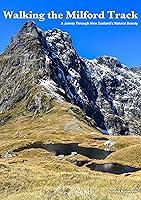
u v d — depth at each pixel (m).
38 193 24.94
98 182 54.34
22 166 72.88
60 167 88.31
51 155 153.88
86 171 91.44
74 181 59.34
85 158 172.25
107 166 158.88
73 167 89.62
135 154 166.62
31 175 62.16
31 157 151.75
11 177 59.66
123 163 161.50
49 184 57.09
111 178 60.84
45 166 87.12
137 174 94.44
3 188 55.66
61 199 21.12
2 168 66.94
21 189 55.25
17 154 160.12
